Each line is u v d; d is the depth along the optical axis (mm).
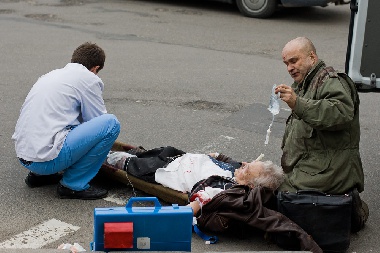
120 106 15156
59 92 9891
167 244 7191
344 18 26750
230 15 26875
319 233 8648
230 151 12695
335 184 9062
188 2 29344
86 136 9789
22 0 28938
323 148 9062
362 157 12539
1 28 23250
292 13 27516
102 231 7004
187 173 9820
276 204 8977
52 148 9727
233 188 9000
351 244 9102
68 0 29250
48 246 8797
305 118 8547
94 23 24516
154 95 16062
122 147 11305
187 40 22281
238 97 16125
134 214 7000
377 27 10398
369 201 10516
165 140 13148
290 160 9406
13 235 9055
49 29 23297
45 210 9836
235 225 9023
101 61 10398
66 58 19422
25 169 11359
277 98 9641
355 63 10617
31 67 18391
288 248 8711
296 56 8922
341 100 8578
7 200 10125
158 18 25875
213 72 18359
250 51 20969
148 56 19938
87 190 10195
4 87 16438
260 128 14023
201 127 13961
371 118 15031
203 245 8922
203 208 8961
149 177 10039
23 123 9953
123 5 28484
